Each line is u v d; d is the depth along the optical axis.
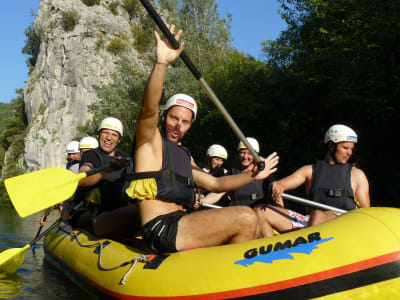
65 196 3.29
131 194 2.58
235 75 21.22
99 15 51.03
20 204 3.10
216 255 2.36
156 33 2.30
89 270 3.13
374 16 13.79
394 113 13.15
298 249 2.26
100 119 30.92
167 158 2.64
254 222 2.62
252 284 2.15
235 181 2.87
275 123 17.59
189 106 2.85
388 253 2.18
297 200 3.50
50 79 50.75
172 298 2.24
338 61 13.90
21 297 3.25
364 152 13.02
